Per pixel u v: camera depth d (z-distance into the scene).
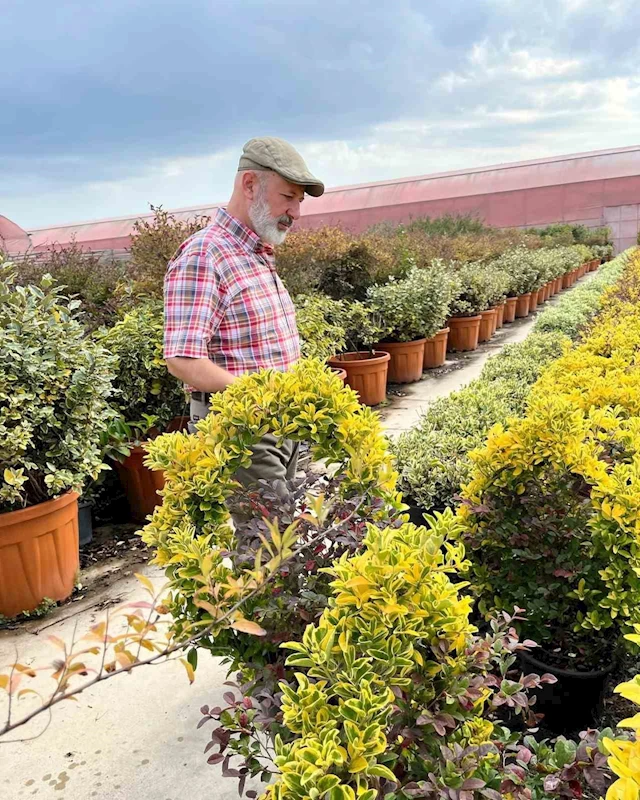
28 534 2.91
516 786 1.28
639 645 1.90
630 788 0.80
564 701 2.07
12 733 2.30
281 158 2.30
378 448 1.82
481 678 1.32
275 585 1.59
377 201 29.28
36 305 3.27
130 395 4.02
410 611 1.22
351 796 0.96
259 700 1.50
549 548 2.09
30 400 2.94
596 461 2.04
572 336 6.59
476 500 2.27
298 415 1.78
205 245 2.30
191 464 1.82
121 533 4.00
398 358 7.53
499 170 28.84
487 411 3.75
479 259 12.80
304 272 7.58
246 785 2.03
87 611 3.07
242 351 2.39
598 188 26.70
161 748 2.21
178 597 1.64
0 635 2.88
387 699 1.10
